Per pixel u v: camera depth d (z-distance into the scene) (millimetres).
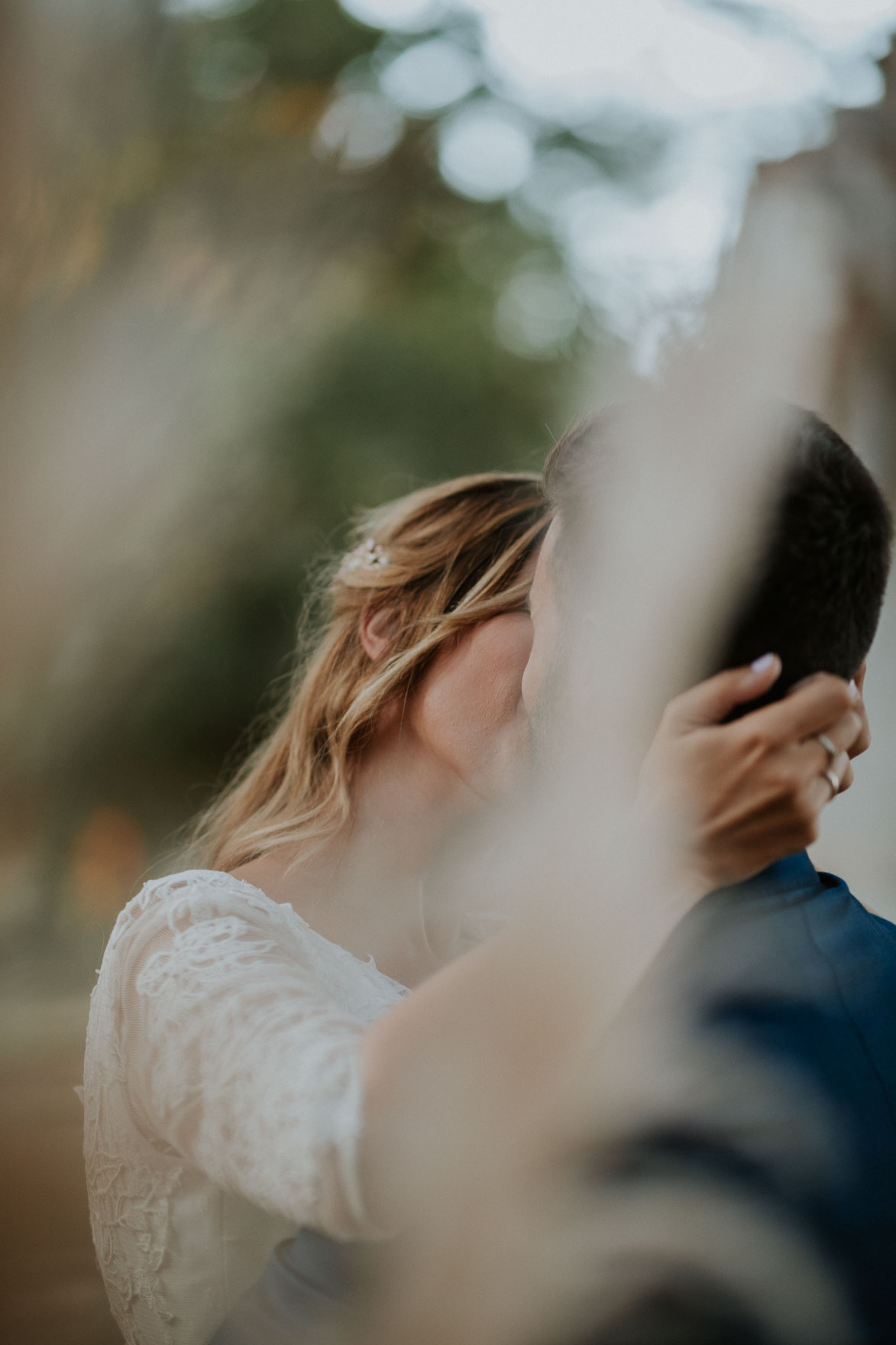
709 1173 868
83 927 6941
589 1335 857
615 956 923
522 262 14648
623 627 1010
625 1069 897
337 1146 901
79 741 6598
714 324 1028
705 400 1001
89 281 4289
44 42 3805
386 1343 941
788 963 946
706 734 923
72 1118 3146
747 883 981
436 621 1660
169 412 4773
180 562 8641
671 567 987
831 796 932
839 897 1056
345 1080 941
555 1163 892
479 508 1736
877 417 3084
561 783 1064
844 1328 857
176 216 4719
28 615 4816
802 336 2988
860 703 1026
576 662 1056
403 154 12117
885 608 3045
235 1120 1008
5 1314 2348
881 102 3457
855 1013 945
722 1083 889
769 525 962
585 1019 907
